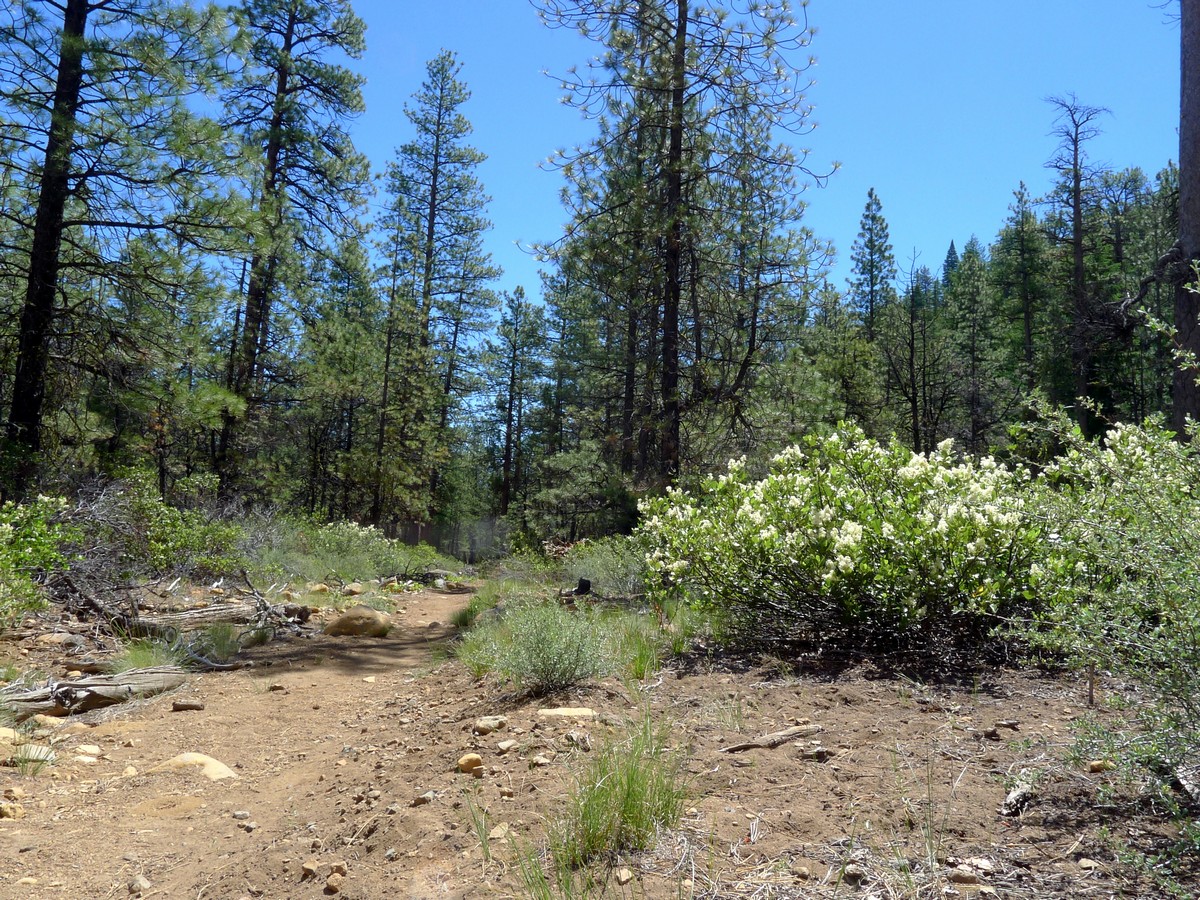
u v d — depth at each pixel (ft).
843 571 16.63
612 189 46.44
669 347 47.60
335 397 84.48
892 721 12.30
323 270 84.17
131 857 11.51
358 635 31.30
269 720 19.30
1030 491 16.84
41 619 25.96
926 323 122.62
